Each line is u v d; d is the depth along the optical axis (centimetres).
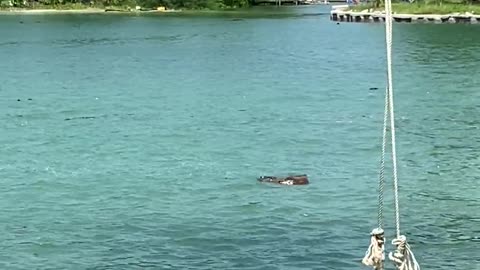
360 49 7544
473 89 4791
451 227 2261
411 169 2919
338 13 11850
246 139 3422
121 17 12700
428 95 4584
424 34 8938
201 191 2616
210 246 2111
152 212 2392
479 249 2084
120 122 3828
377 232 1275
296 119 3888
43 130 3628
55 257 2052
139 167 2941
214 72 5847
